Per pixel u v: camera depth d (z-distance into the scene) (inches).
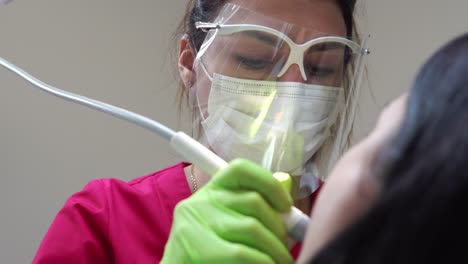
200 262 25.2
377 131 17.0
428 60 16.6
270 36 37.4
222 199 26.2
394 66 61.1
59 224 41.9
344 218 15.7
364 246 14.4
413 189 14.0
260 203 25.4
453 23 60.1
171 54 62.5
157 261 40.4
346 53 40.4
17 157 64.1
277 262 25.0
